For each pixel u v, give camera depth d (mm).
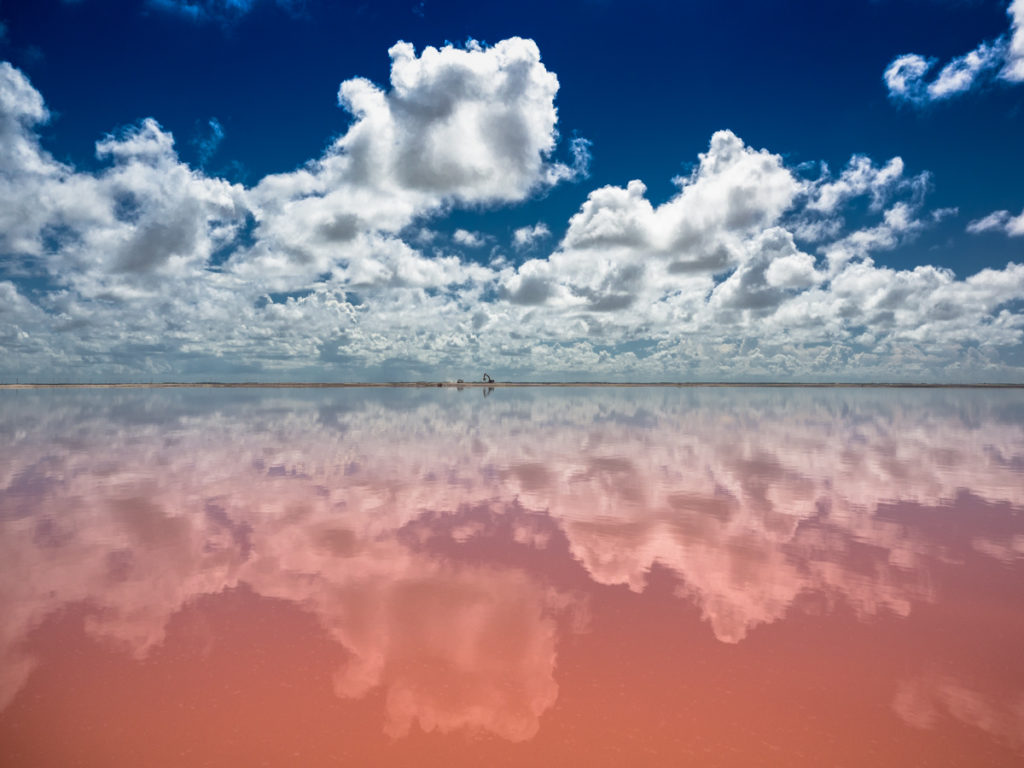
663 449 18641
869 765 3719
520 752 3809
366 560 7570
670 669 4848
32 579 6758
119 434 22297
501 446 19156
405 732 4000
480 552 7934
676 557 7754
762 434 23812
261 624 5637
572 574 7094
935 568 7324
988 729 4086
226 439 20688
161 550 7879
